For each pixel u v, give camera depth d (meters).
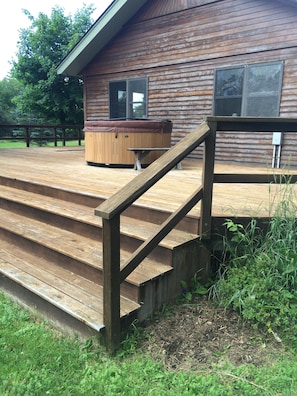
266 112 6.32
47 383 1.68
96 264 2.35
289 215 2.50
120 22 8.05
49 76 20.08
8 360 1.85
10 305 2.48
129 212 3.12
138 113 8.45
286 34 5.85
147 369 1.78
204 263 2.60
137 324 2.12
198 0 6.89
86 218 2.95
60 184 3.94
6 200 3.89
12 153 8.45
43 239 2.86
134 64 8.30
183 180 4.43
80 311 2.03
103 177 4.55
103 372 1.76
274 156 6.37
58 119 21.94
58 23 21.31
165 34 7.58
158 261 2.44
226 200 3.26
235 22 6.46
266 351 1.93
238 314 2.23
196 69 7.19
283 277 2.24
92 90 9.42
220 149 7.11
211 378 1.71
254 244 2.60
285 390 1.64
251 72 6.39
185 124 7.56
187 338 2.03
